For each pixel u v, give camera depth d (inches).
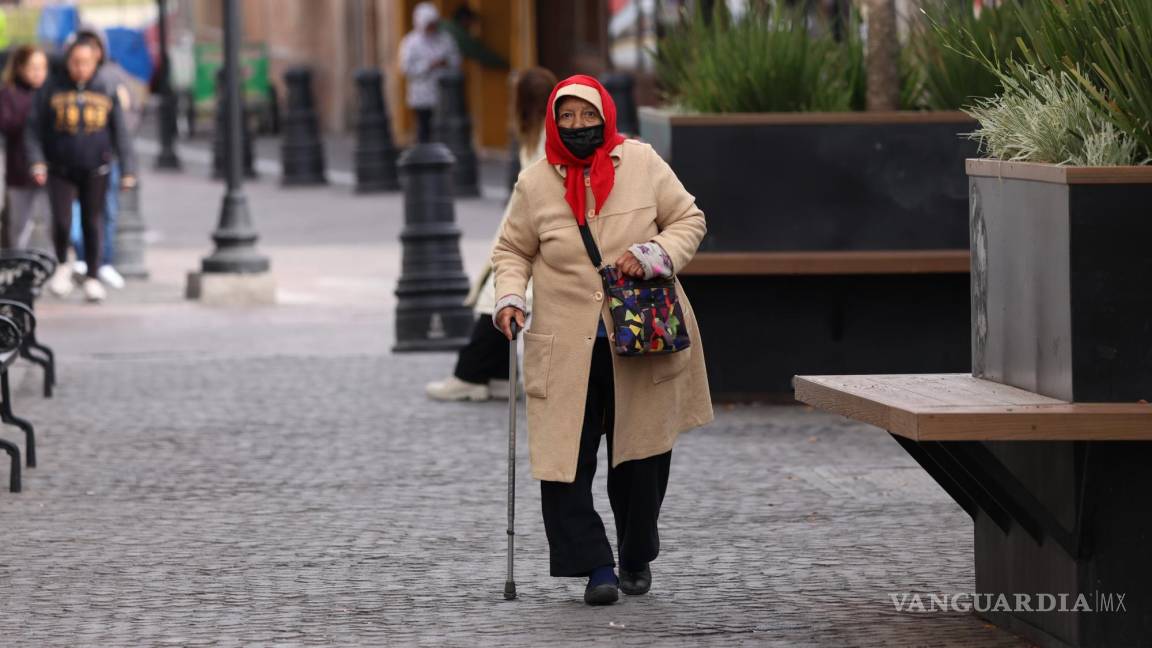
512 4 3986.2
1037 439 624.7
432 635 725.9
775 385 1301.7
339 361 1524.4
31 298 1338.6
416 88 3506.4
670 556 858.1
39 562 858.8
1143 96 648.4
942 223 1259.2
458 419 1247.5
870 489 1003.9
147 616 761.0
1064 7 688.4
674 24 1470.2
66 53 1886.1
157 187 3506.4
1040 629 690.2
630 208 761.0
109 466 1091.3
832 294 1290.6
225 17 1937.7
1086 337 635.5
